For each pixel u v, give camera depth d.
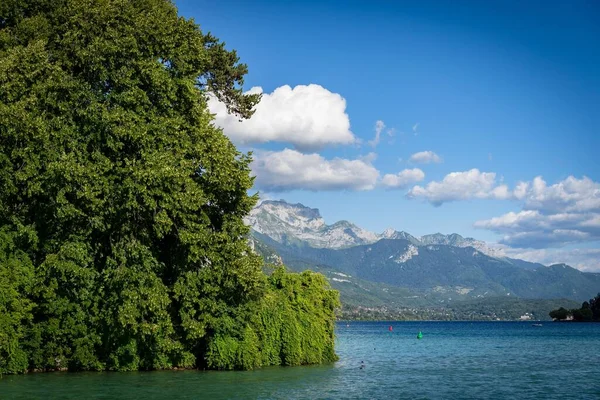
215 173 38.56
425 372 49.41
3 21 40.97
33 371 37.91
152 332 35.84
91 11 37.53
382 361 62.16
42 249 37.34
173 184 36.22
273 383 35.62
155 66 38.06
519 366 56.62
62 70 37.12
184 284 38.28
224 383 34.84
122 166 36.88
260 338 43.47
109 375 36.78
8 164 35.94
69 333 37.22
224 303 39.62
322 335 46.66
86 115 36.31
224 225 39.75
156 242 39.72
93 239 37.91
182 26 40.78
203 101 42.62
